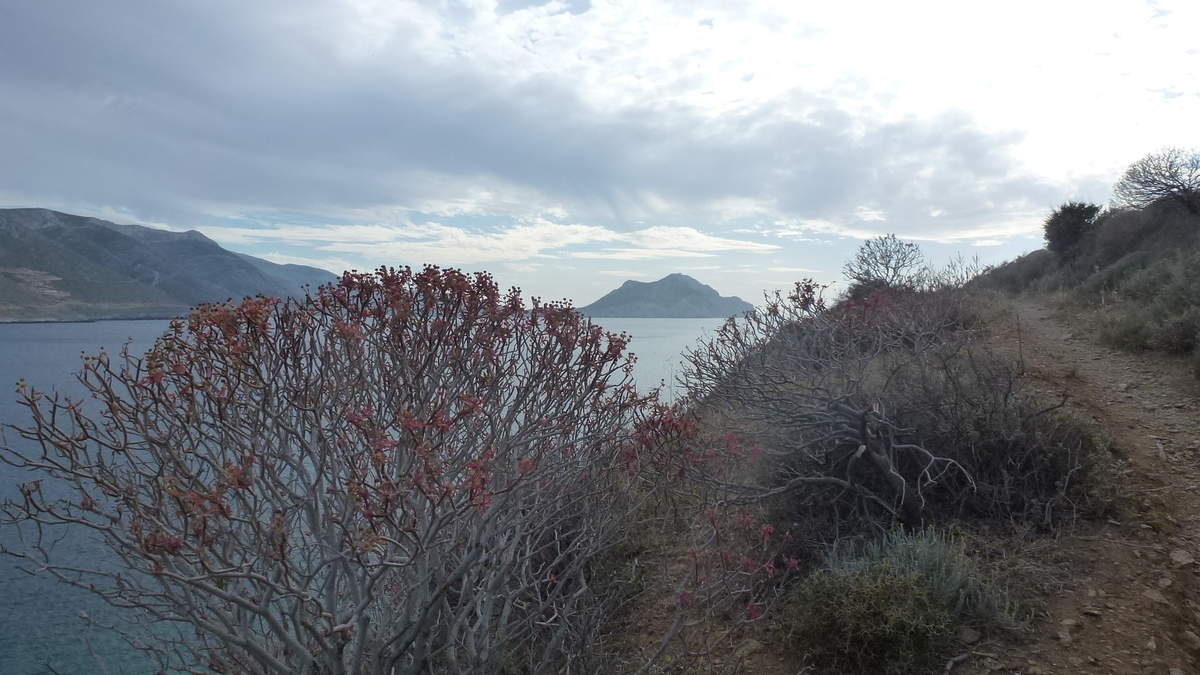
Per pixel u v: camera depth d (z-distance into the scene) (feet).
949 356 19.26
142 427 10.02
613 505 15.64
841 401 16.35
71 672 15.79
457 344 12.05
